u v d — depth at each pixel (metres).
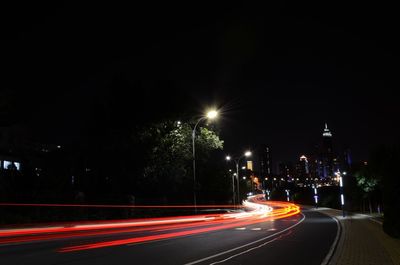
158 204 43.94
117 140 41.50
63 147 42.09
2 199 28.92
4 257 13.85
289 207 92.44
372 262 12.81
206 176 67.56
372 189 47.84
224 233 25.08
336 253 15.14
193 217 41.34
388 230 20.92
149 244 18.45
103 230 26.72
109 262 12.95
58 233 23.89
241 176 125.81
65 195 33.28
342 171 67.38
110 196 38.38
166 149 43.06
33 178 33.81
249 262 13.25
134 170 41.81
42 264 12.39
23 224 26.94
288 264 12.90
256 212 66.44
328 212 58.28
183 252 15.68
